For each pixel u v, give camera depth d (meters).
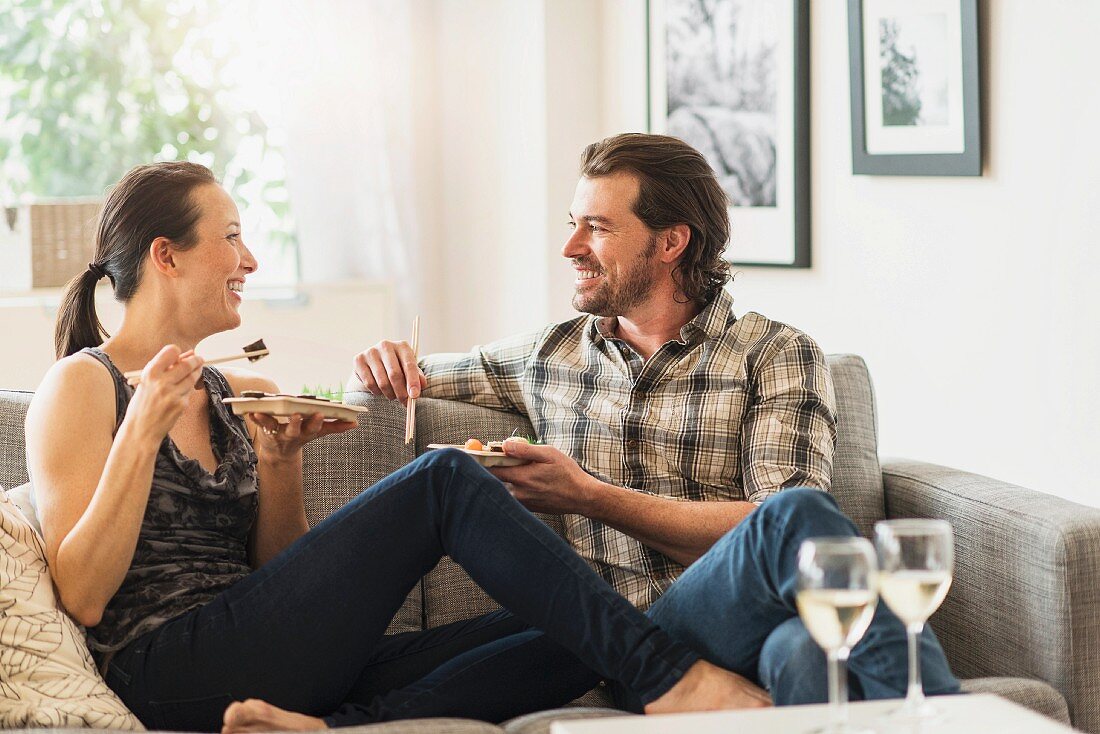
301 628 1.70
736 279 3.72
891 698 1.42
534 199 4.29
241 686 1.69
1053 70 2.65
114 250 1.91
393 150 4.70
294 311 4.32
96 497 1.66
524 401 2.28
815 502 1.51
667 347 2.16
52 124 4.36
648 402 2.15
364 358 2.22
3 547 1.62
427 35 4.75
